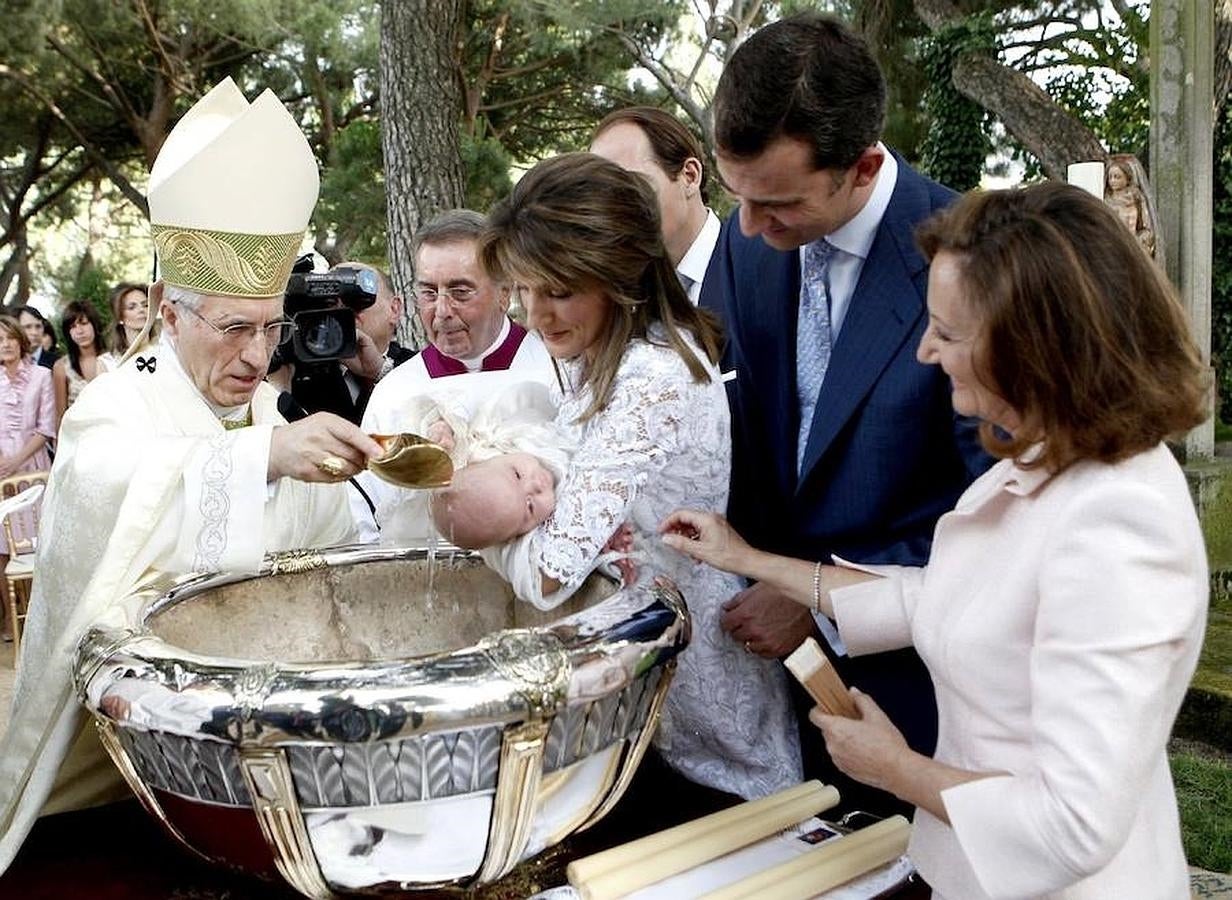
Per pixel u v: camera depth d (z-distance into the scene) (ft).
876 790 4.87
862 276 4.70
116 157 44.42
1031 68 28.50
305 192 4.71
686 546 4.03
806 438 4.99
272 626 4.06
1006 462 3.10
